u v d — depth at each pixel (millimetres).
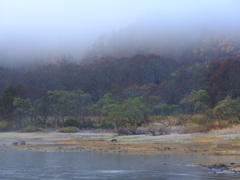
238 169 12578
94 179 10570
